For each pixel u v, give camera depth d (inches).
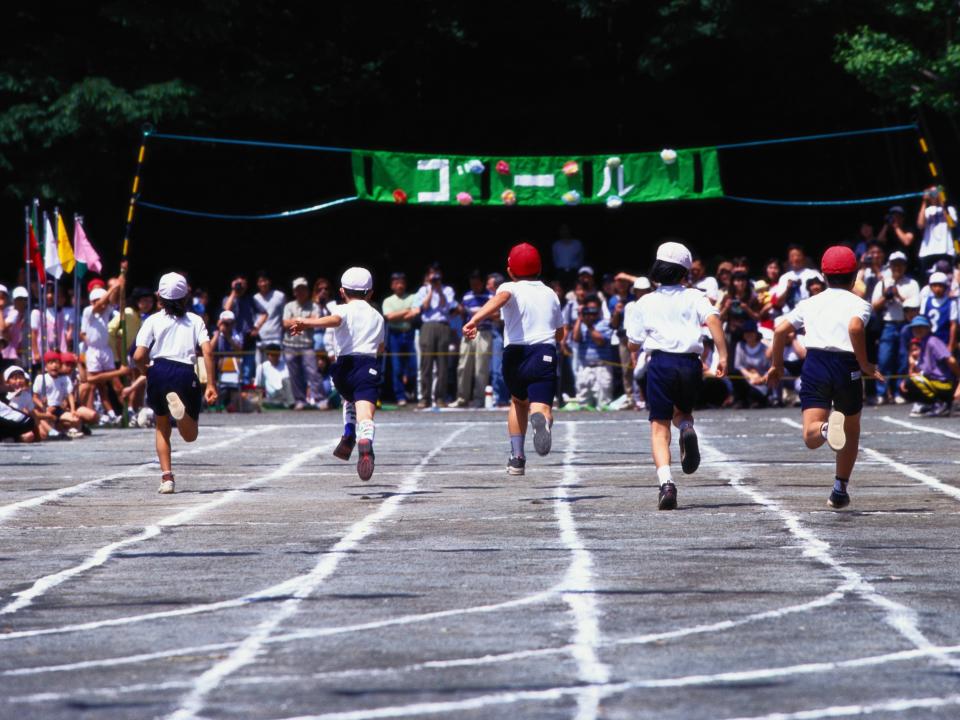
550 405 669.9
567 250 1515.7
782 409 1256.2
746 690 291.1
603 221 1742.1
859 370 562.3
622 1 1553.9
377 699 287.0
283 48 1601.9
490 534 515.5
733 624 354.3
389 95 1658.5
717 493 633.6
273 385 1393.9
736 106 1683.1
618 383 1349.7
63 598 401.4
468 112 1722.4
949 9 1354.6
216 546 494.9
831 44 1515.7
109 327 1225.4
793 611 369.1
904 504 586.6
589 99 1704.0
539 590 402.3
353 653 327.9
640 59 1568.7
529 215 1738.4
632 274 1747.0
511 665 314.3
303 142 1678.2
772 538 496.4
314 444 954.7
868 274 1288.1
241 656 326.3
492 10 1636.3
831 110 1657.2
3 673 312.2
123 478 745.0
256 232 1711.4
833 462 764.6
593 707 279.1
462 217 1733.5
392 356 1413.6
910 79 1349.7
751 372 1280.8
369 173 1289.4
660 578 418.9
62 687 299.4
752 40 1519.4
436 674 306.8
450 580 419.8
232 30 1547.7
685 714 273.4
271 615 373.1
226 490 680.4
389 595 397.7
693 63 1626.5
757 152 1711.4
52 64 1486.2
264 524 553.0
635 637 341.1
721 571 430.0
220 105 1501.0
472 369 1366.9
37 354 1197.7
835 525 527.8
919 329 1127.6
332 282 1738.4
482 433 1029.2
